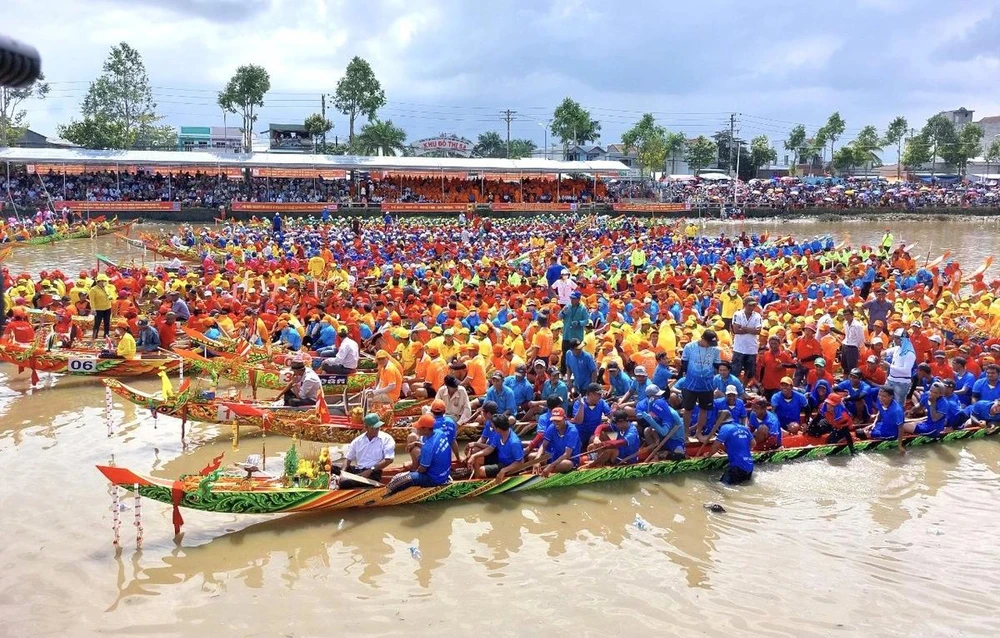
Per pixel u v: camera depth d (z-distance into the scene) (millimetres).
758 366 17719
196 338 19828
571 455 14203
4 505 12891
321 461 13008
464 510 13195
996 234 68625
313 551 11758
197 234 49062
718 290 28500
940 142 124750
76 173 68375
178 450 15602
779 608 10484
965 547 12164
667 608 10453
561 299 23547
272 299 25109
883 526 12844
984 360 17672
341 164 69562
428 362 17328
